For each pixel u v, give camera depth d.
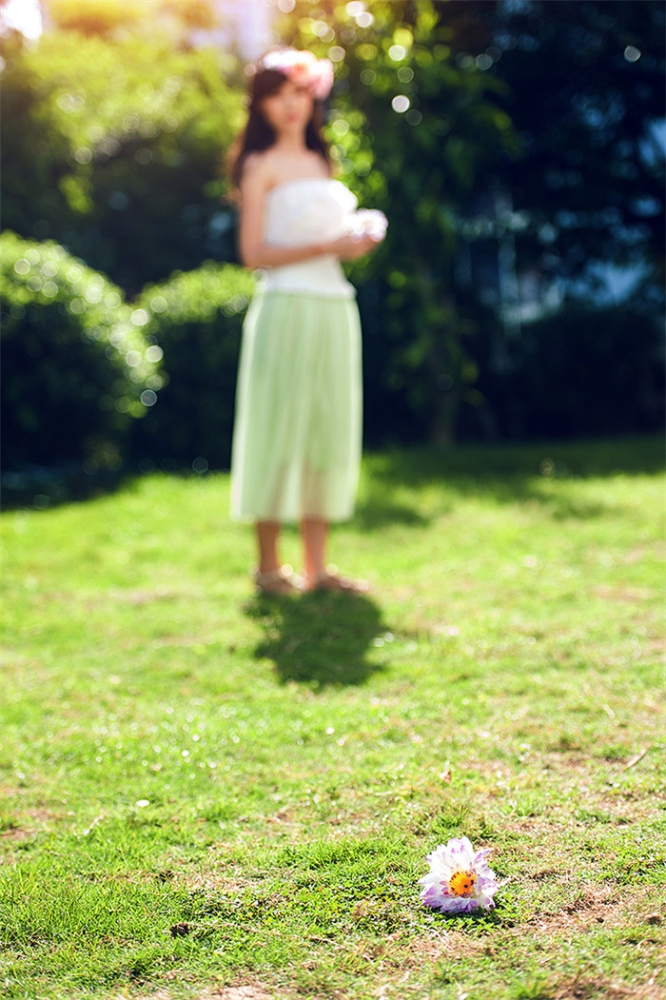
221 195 9.98
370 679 2.79
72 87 10.09
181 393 7.51
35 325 6.48
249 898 1.63
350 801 2.00
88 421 6.73
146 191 10.20
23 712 2.62
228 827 1.91
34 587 4.04
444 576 3.99
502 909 1.56
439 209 7.71
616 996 1.33
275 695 2.70
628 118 9.32
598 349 9.28
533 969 1.40
